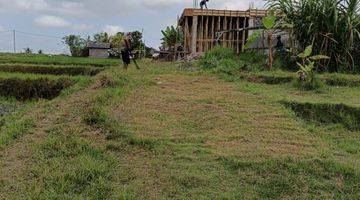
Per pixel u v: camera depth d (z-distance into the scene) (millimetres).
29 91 14258
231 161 6195
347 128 8133
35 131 7617
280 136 7305
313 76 10844
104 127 7371
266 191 5520
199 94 10047
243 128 7641
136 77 12203
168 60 23688
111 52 43469
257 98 9539
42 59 26891
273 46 14938
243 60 13750
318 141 7207
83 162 5996
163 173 5891
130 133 7148
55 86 14188
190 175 5801
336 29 12531
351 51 12945
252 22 19703
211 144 6906
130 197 5230
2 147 6742
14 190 5371
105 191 5406
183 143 6918
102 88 10938
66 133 7238
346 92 10375
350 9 12586
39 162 6133
